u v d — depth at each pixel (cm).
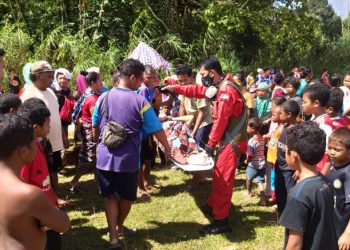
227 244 427
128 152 394
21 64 1117
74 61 1205
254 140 535
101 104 410
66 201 540
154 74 529
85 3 1389
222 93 427
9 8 1338
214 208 452
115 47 1299
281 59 1997
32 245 204
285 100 448
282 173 394
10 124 200
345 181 289
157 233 452
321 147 232
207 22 1493
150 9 1436
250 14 1527
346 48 2167
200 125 579
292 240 226
